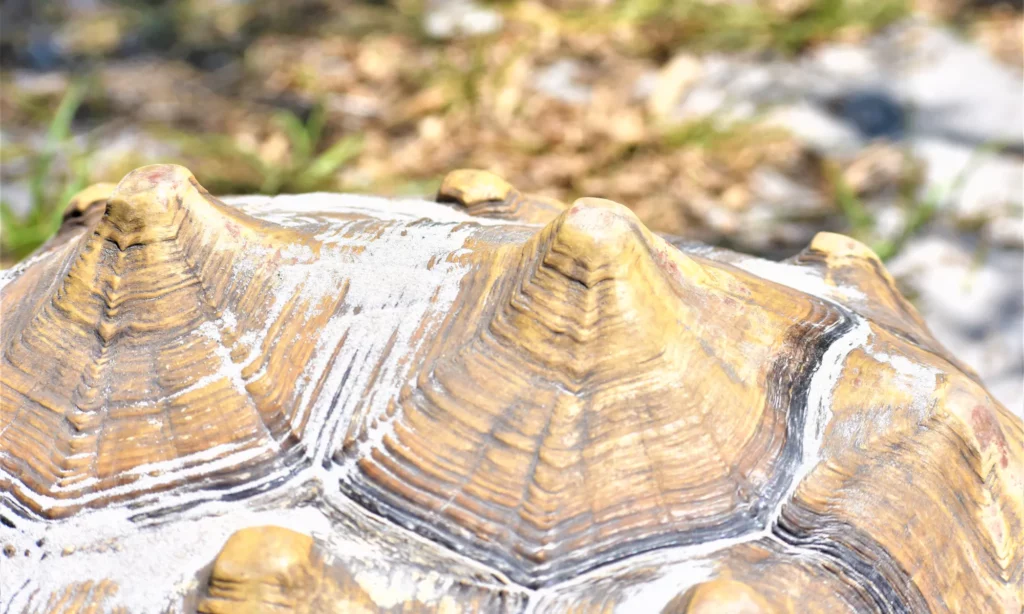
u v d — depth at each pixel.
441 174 1.46
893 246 1.29
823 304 0.77
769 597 0.69
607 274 0.71
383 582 0.69
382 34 1.83
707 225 1.36
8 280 0.81
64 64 1.80
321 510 0.71
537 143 1.51
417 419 0.72
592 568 0.70
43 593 0.71
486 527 0.70
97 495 0.72
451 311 0.73
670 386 0.72
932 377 0.74
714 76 1.67
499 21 1.82
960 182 1.36
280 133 1.56
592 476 0.71
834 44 1.76
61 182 1.43
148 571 0.70
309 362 0.73
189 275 0.74
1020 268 1.27
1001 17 1.85
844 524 0.71
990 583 0.73
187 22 1.94
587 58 1.72
